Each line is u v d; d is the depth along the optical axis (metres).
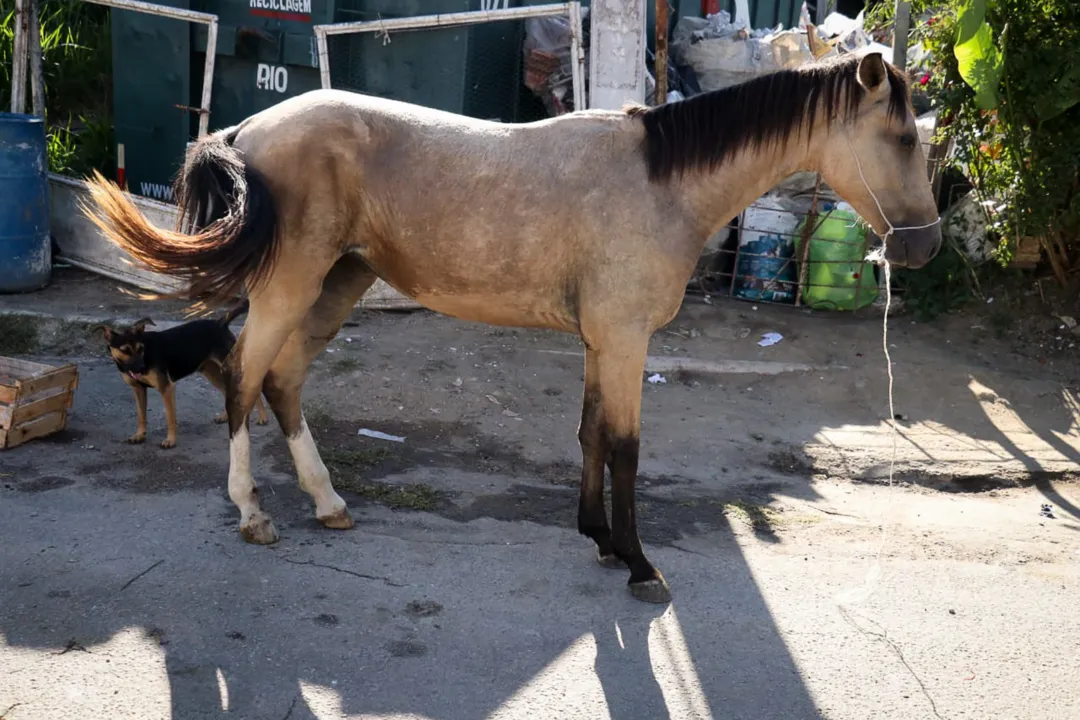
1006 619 4.18
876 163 3.95
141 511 4.59
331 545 4.39
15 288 7.47
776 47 8.48
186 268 3.73
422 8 7.74
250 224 3.75
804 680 3.66
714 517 5.07
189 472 5.10
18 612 3.67
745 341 7.44
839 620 4.09
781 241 8.13
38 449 5.25
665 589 4.14
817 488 5.62
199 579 4.00
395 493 5.02
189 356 5.45
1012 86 7.05
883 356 7.25
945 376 6.95
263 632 3.68
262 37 8.14
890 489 5.69
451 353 6.86
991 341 7.58
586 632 3.87
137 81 8.69
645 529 4.86
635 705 3.44
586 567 4.40
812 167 4.12
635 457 4.11
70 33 11.13
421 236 3.99
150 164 8.83
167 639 3.58
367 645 3.66
